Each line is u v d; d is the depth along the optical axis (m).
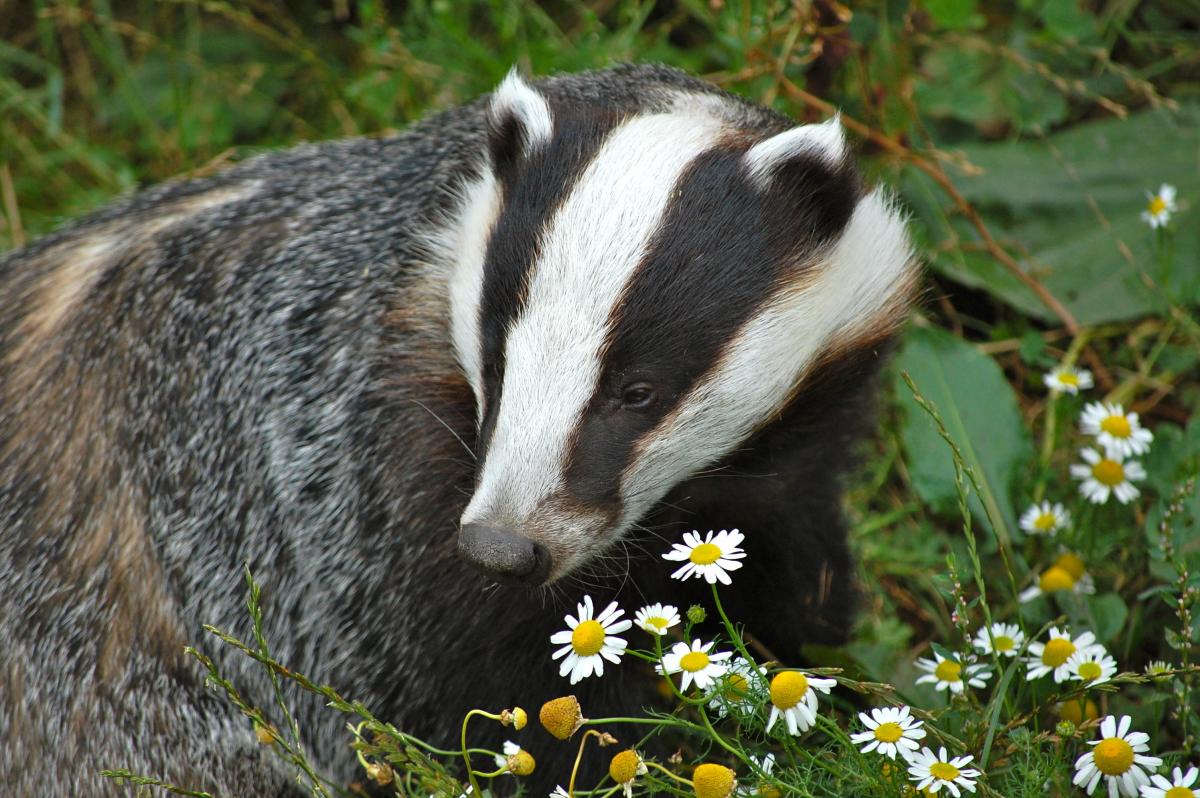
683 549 6.07
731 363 6.18
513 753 6.10
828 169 6.38
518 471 5.91
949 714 7.07
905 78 10.35
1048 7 10.88
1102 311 10.09
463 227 6.88
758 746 6.61
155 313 7.75
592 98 7.36
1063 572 7.86
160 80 12.47
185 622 7.59
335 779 7.92
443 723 7.50
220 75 12.35
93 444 7.58
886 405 9.29
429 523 7.12
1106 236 10.34
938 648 6.89
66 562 7.51
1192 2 11.36
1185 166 10.49
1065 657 6.65
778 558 7.64
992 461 8.88
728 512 7.28
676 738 7.84
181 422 7.64
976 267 10.30
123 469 7.57
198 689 7.59
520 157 6.46
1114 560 8.61
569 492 5.95
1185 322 9.74
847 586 8.03
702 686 5.77
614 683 7.27
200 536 7.62
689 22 12.09
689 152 6.25
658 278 6.00
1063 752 6.36
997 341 10.32
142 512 7.57
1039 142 10.74
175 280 7.80
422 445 7.08
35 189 12.01
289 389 7.54
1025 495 8.81
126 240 8.04
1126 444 8.20
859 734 6.28
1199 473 8.20
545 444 5.92
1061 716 6.91
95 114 12.53
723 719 6.59
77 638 7.49
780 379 6.41
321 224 7.71
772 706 5.93
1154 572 7.79
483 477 5.99
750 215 6.20
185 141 11.99
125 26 11.91
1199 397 9.52
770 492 7.11
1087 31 10.86
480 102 7.80
